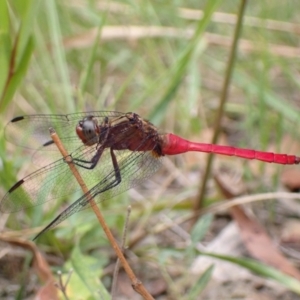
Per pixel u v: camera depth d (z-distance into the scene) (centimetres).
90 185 13
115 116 13
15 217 14
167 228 15
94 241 14
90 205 11
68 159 11
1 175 14
